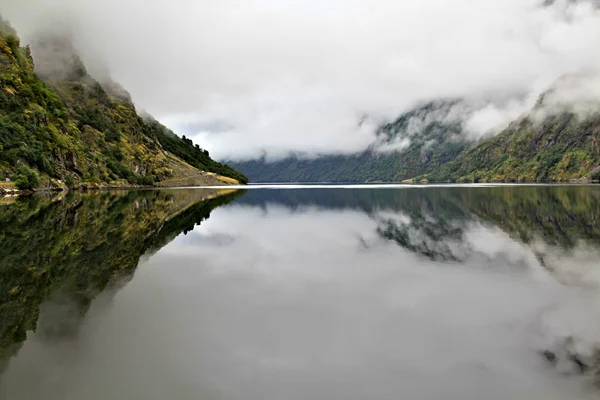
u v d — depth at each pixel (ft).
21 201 269.44
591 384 40.57
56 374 41.91
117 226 154.20
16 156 389.39
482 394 38.86
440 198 347.56
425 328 54.65
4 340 50.16
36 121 458.50
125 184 644.27
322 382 40.63
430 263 94.17
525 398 38.29
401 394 38.68
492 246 114.52
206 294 69.21
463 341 50.39
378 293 70.44
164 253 105.29
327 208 257.75
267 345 49.16
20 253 100.58
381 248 113.80
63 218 174.70
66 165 490.90
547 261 94.58
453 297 68.18
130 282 76.84
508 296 68.44
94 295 68.33
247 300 66.33
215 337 51.21
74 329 53.47
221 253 105.81
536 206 240.94
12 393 38.34
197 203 301.63
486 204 266.98
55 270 85.05
